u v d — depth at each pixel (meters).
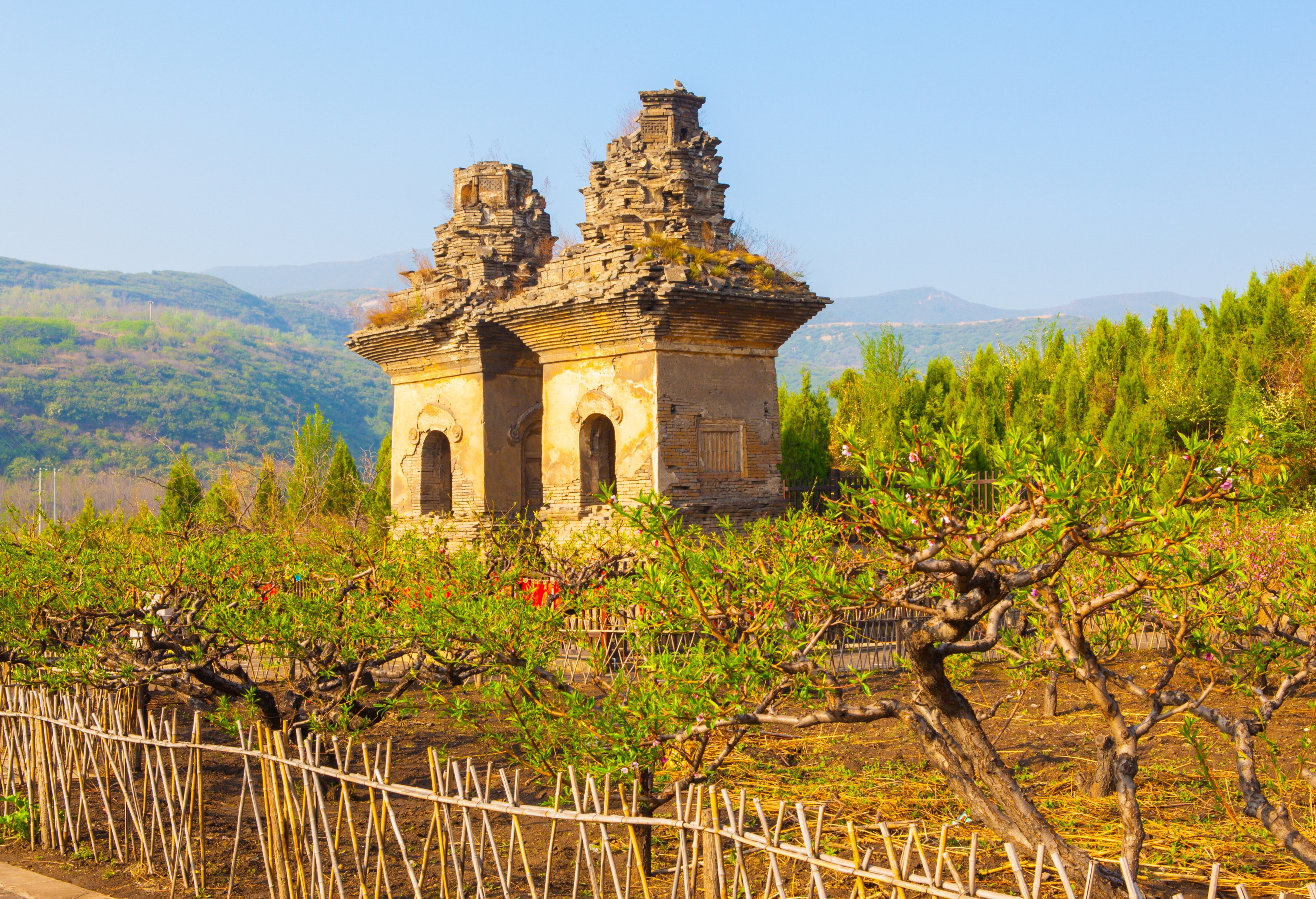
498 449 26.72
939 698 7.70
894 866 6.45
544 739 9.50
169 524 15.61
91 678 11.56
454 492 27.22
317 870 8.94
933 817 11.05
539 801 12.27
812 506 25.19
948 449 6.58
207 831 11.59
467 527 25.86
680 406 22.86
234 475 38.09
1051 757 13.49
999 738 13.67
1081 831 10.75
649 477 22.58
